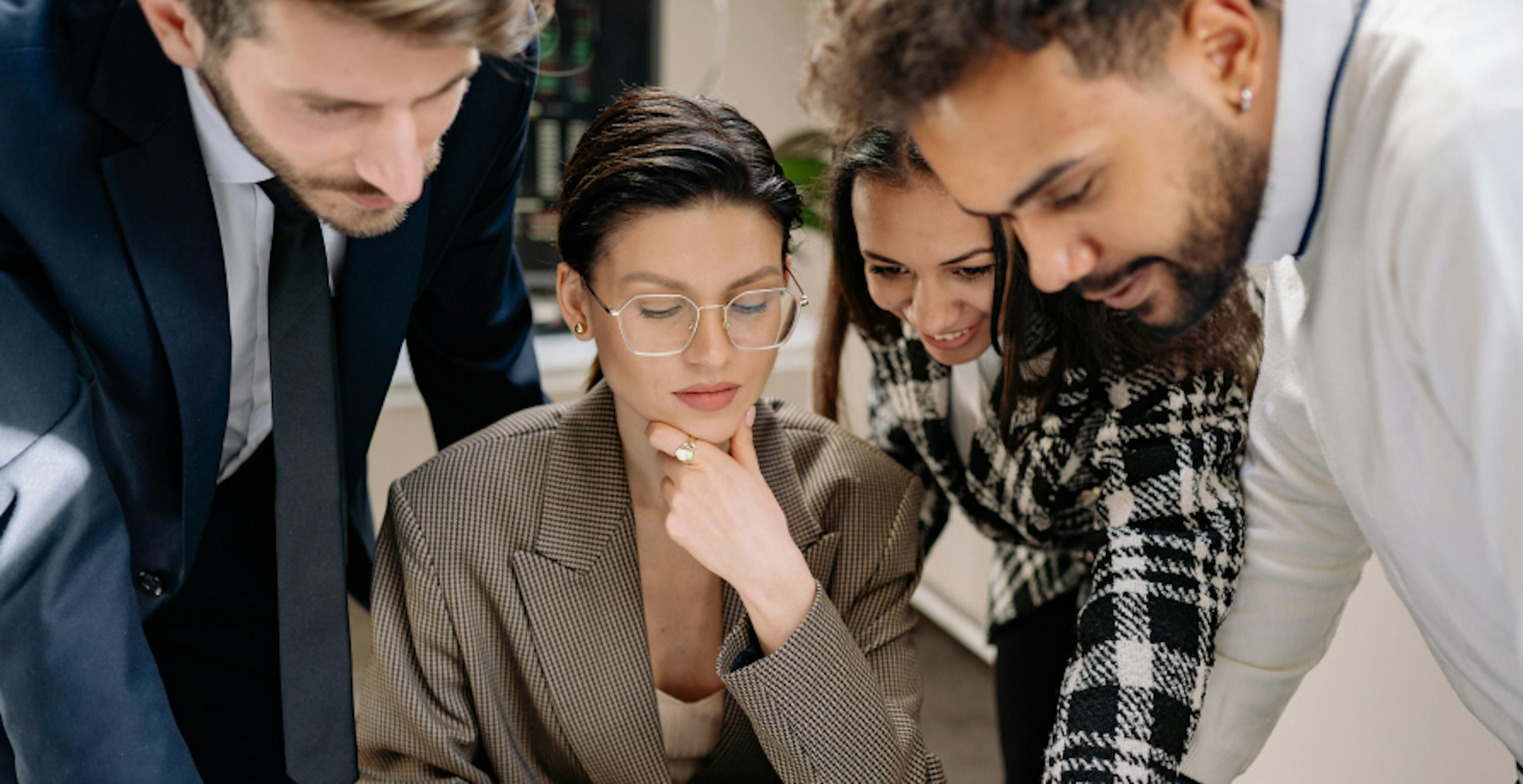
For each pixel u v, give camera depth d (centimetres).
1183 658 102
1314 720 153
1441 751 136
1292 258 94
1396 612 140
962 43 67
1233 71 70
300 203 95
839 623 106
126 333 96
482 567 111
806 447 120
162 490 105
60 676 87
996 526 139
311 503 104
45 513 86
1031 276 78
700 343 101
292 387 102
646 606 119
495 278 135
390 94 77
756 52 270
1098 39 66
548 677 112
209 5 74
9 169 88
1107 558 108
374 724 114
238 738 126
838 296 129
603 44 249
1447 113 68
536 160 248
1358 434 83
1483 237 67
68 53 91
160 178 94
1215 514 106
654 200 98
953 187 74
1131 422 110
